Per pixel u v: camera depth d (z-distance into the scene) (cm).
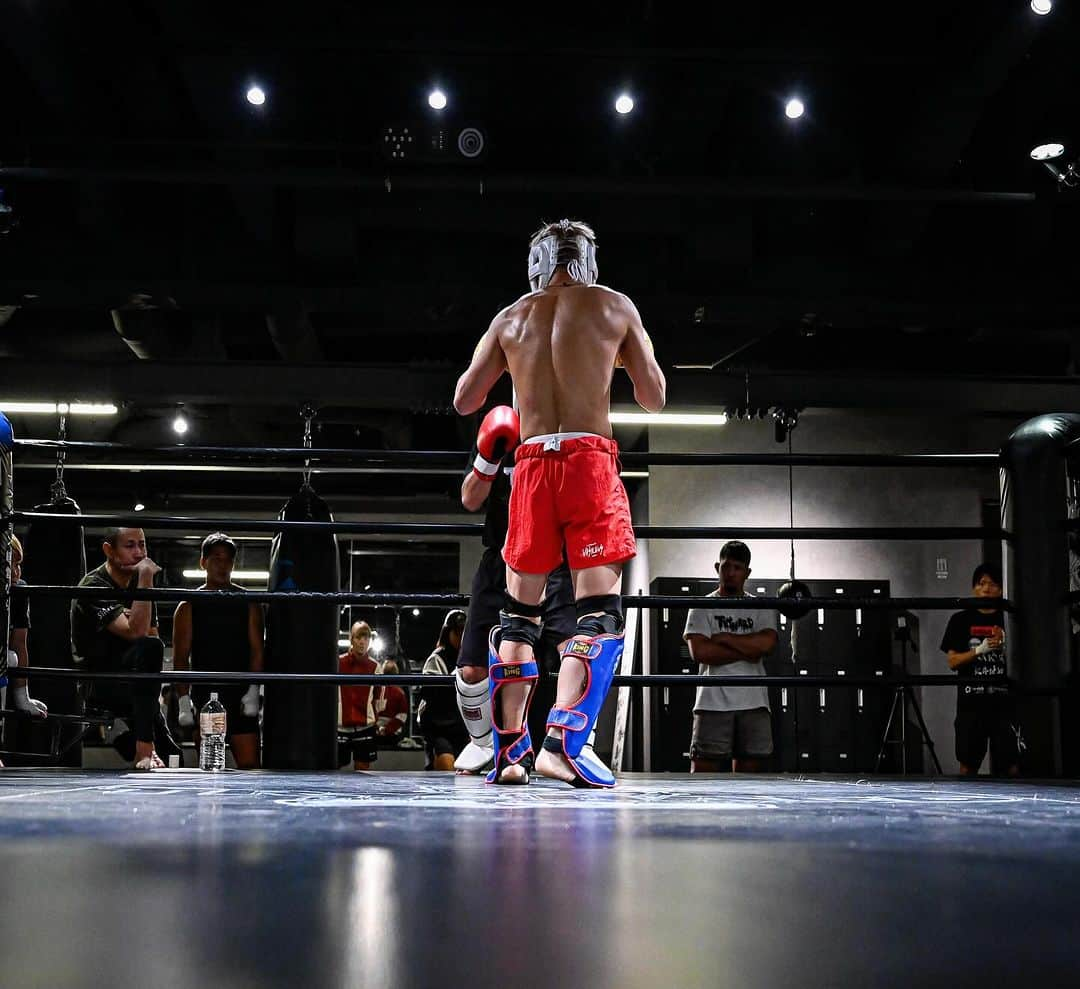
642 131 639
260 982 42
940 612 953
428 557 1239
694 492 981
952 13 527
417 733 1205
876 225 671
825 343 856
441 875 75
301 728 561
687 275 686
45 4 493
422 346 858
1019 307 701
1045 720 389
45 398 710
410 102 632
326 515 567
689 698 925
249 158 639
